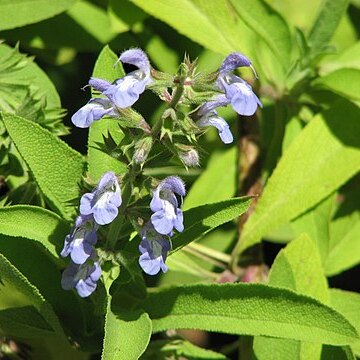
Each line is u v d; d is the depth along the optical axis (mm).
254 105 592
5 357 702
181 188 594
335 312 635
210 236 772
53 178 646
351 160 743
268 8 760
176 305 661
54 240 633
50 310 633
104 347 601
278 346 676
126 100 585
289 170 738
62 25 767
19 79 710
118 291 673
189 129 591
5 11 728
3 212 625
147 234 602
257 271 744
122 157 609
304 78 770
